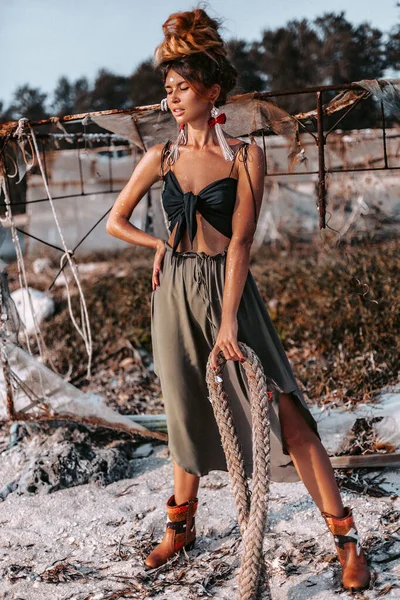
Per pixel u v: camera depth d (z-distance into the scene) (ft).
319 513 8.73
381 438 10.05
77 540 8.78
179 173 7.24
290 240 29.94
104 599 7.41
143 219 13.53
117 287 21.04
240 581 6.72
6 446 11.60
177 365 7.40
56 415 11.21
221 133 7.11
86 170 31.60
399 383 12.55
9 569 8.14
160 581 7.67
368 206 24.89
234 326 6.79
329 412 11.14
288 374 7.36
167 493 9.84
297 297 18.43
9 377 11.10
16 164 10.87
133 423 11.07
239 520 7.02
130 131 10.18
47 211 32.19
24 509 9.63
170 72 6.89
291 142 9.76
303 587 7.25
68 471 10.32
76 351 16.39
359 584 7.03
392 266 19.01
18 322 11.17
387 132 22.81
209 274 7.14
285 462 7.72
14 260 32.24
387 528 8.20
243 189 6.98
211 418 7.65
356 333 14.89
